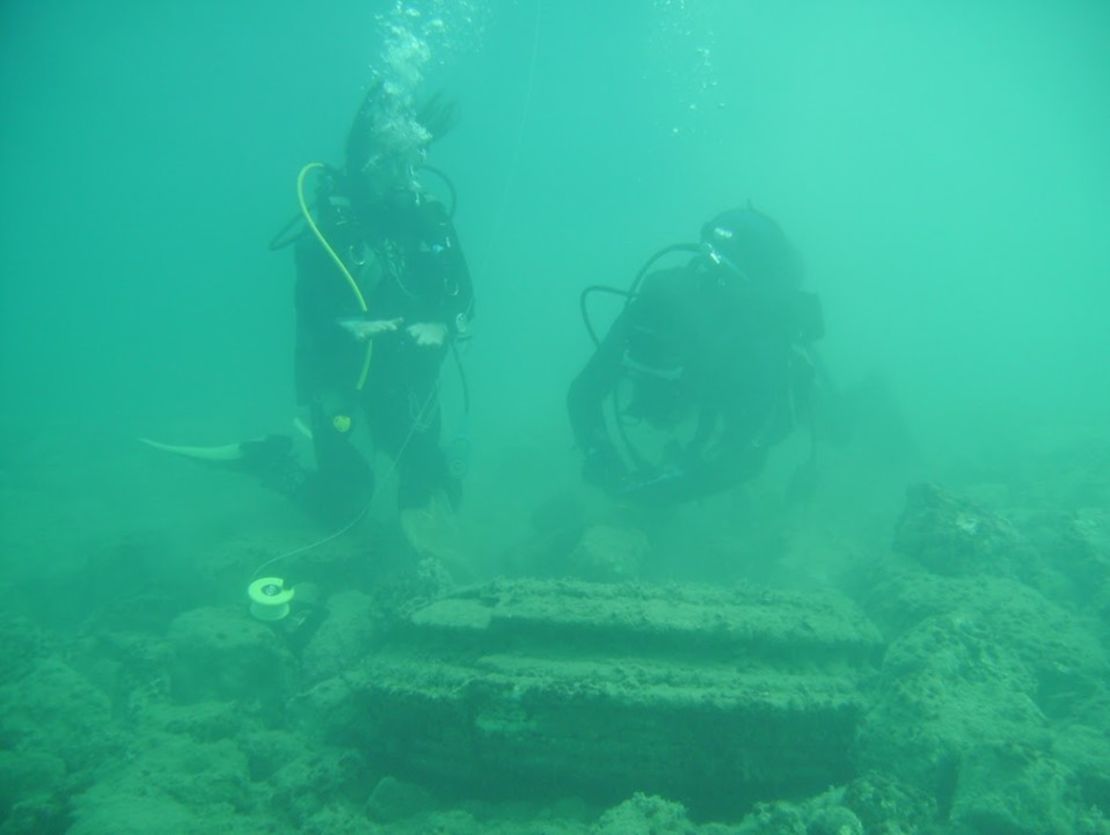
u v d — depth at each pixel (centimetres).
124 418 1614
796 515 572
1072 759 264
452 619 318
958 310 4119
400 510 545
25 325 6181
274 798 304
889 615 391
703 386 487
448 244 520
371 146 508
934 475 755
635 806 250
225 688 400
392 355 529
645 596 334
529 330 3450
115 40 3600
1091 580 443
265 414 1564
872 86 4953
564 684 268
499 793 296
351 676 331
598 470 555
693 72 5219
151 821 270
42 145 6362
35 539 734
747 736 267
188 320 6400
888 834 229
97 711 383
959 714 272
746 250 480
